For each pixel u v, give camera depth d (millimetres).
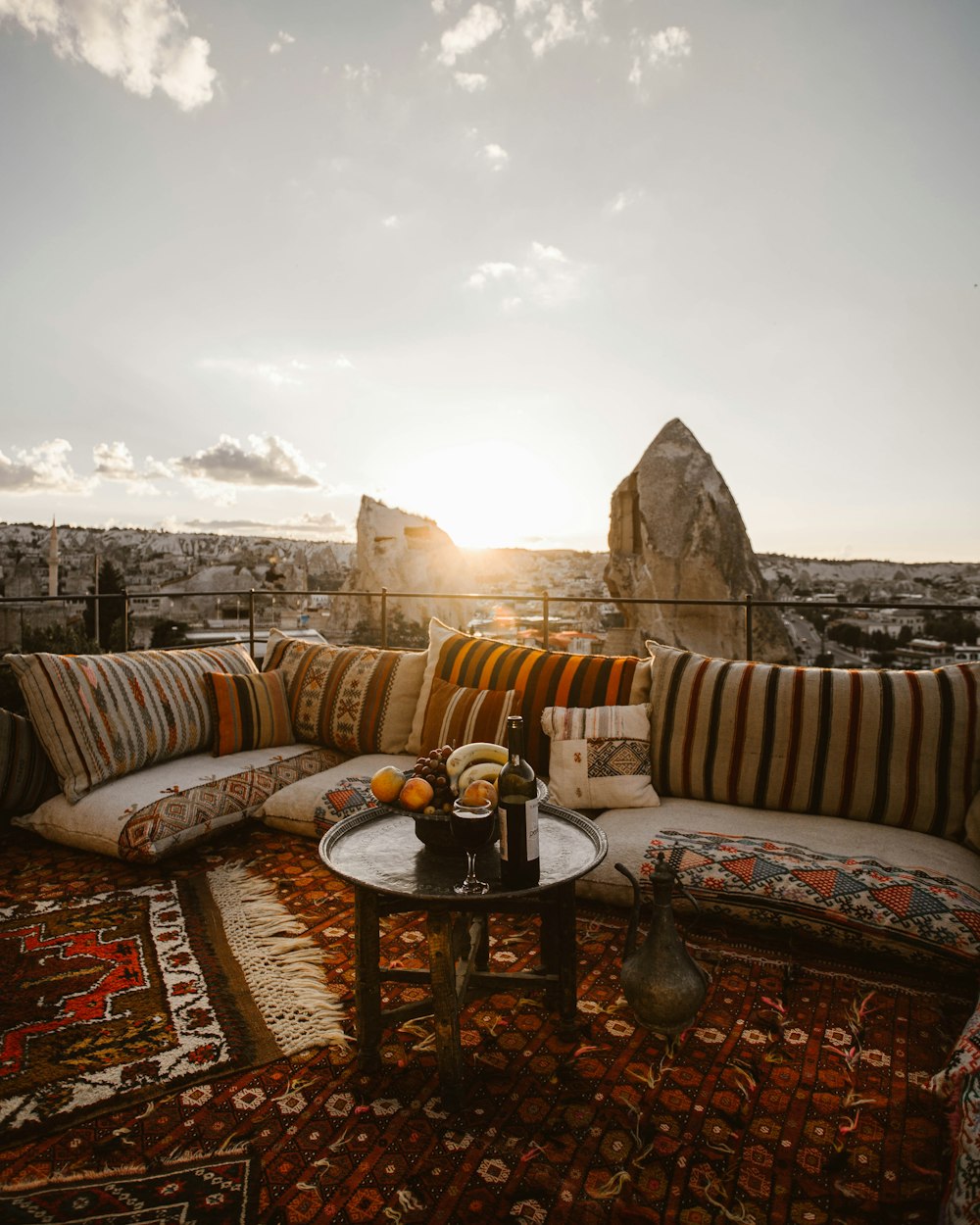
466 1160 1321
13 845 2852
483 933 1889
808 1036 1699
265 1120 1424
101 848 2631
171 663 3287
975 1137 1052
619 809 2561
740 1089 1516
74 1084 1516
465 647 3244
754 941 2113
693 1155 1334
